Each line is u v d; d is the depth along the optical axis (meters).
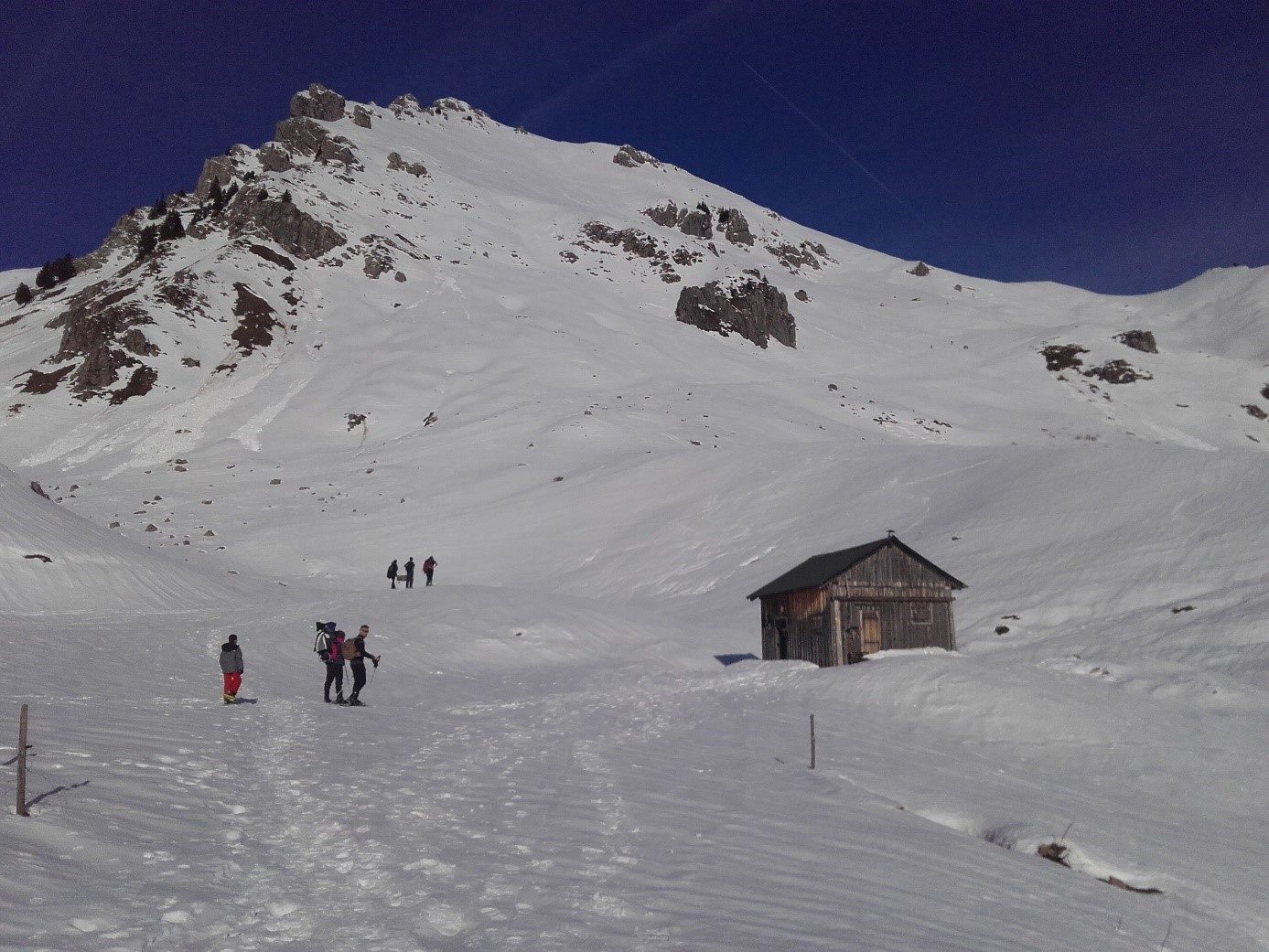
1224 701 23.81
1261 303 165.62
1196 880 14.38
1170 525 38.75
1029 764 20.64
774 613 34.56
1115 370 137.00
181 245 140.75
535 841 10.57
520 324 122.50
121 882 7.59
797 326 156.88
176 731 15.59
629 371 109.94
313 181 165.00
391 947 6.85
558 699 26.94
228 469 78.50
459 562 59.91
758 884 9.65
